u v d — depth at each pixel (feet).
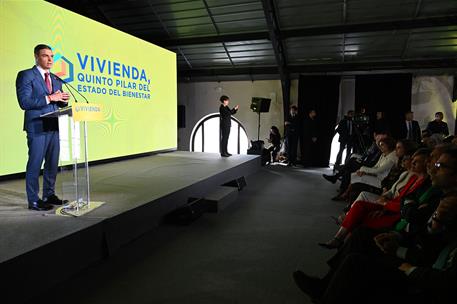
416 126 24.62
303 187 18.38
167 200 11.67
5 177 13.66
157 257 8.84
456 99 25.66
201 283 7.51
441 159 5.21
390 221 7.91
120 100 19.49
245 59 28.55
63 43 15.57
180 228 11.15
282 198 15.75
